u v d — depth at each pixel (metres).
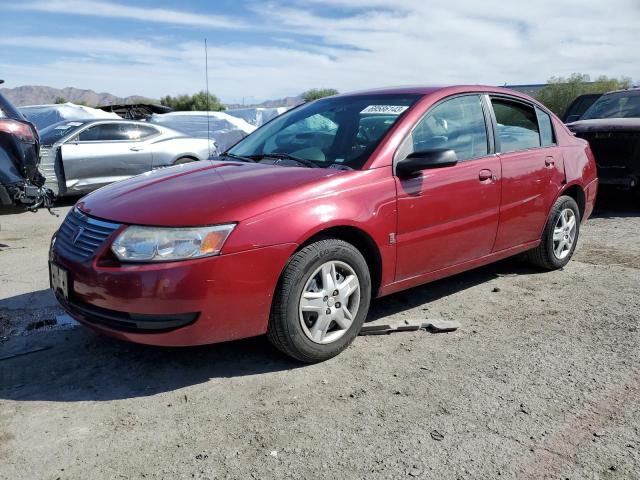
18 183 6.25
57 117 15.08
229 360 3.44
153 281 2.88
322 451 2.54
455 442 2.61
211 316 2.97
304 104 4.88
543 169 4.75
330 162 3.72
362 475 2.38
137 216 3.07
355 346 3.63
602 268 5.30
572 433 2.67
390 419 2.79
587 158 5.40
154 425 2.76
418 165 3.54
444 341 3.71
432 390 3.07
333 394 3.04
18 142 6.19
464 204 4.03
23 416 2.83
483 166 4.19
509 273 5.18
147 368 3.34
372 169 3.55
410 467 2.43
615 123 7.83
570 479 2.35
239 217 3.01
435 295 4.61
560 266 5.21
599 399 2.97
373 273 3.68
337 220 3.28
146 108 19.00
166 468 2.43
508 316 4.15
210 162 4.11
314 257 3.21
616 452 2.53
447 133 4.07
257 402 2.96
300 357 3.30
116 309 2.97
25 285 4.90
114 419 2.81
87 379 3.22
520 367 3.34
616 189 7.97
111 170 9.74
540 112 5.00
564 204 5.06
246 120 18.56
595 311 4.22
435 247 3.90
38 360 3.44
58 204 9.73
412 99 4.07
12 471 2.41
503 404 2.93
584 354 3.51
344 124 4.07
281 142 4.25
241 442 2.61
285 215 3.11
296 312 3.19
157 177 3.72
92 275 3.02
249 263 3.00
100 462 2.47
